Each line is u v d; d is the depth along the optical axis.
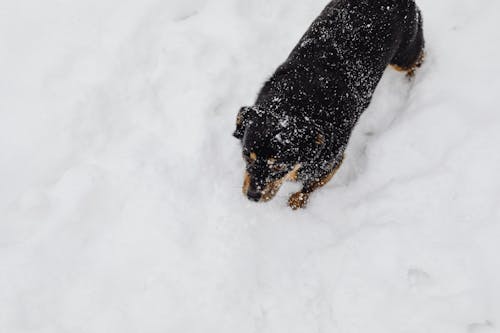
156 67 1.94
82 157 1.82
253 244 1.68
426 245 1.64
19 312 1.61
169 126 1.84
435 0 2.00
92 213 1.73
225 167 1.79
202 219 1.71
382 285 1.61
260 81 1.91
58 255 1.68
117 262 1.67
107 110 1.88
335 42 1.69
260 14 2.03
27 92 1.89
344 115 1.66
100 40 1.96
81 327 1.61
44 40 1.96
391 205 1.70
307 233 1.72
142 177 1.76
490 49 1.87
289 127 1.57
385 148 1.79
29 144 1.82
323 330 1.60
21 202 1.73
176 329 1.60
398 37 1.75
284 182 1.79
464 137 1.75
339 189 1.78
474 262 1.61
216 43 1.96
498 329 1.55
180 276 1.64
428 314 1.57
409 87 1.93
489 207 1.66
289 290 1.64
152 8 2.01
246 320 1.61
